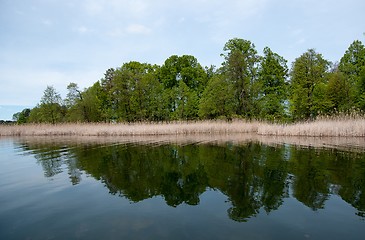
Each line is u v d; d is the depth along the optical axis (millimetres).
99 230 4109
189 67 44906
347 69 32812
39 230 4156
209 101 33094
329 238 3730
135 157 10883
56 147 15086
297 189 5941
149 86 39000
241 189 6094
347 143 14117
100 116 41938
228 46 34906
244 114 31828
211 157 10492
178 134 24359
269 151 11633
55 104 43000
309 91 27891
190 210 4887
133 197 5703
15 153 12828
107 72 46688
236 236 3818
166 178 7273
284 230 3992
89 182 6988
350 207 4852
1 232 4102
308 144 13930
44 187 6598
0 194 6078
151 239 3770
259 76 34719
